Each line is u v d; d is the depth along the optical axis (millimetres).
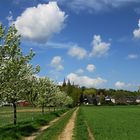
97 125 55531
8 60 32594
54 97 87250
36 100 66188
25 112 123750
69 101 177000
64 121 63375
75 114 103562
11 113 112562
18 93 44688
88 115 93688
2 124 61031
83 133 39812
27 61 35625
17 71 35281
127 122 63781
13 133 36844
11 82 34656
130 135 39906
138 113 110188
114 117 83062
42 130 46281
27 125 47625
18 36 32938
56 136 36938
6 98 36375
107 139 35719
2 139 32500
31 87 54844
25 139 35812
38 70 46031
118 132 43500
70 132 42469
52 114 90375
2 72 32219
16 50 33094
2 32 31875
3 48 32156
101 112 119000
